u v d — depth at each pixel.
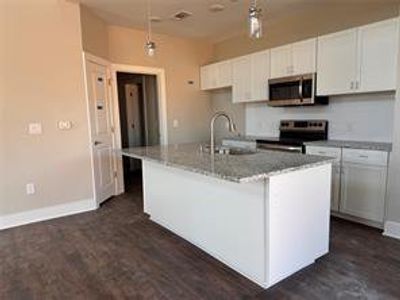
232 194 2.19
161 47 5.12
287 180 2.03
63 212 3.70
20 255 2.64
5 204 3.31
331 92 3.53
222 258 2.40
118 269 2.38
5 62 3.20
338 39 3.40
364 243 2.71
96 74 4.02
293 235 2.13
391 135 3.34
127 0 3.50
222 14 4.05
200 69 5.69
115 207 4.00
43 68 3.43
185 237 2.84
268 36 4.67
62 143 3.63
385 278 2.14
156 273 2.30
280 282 2.11
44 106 3.47
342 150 3.24
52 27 3.45
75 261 2.52
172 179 2.91
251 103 5.12
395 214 2.84
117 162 4.61
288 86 4.01
